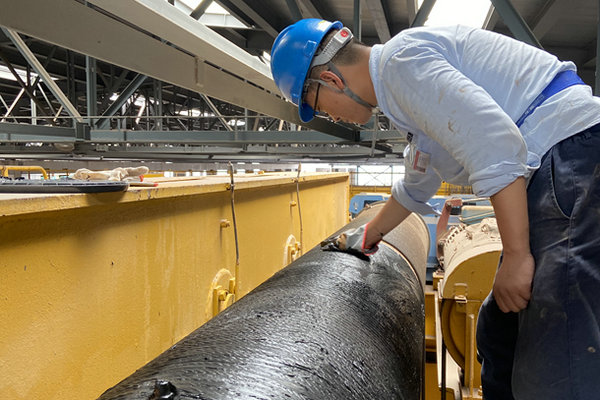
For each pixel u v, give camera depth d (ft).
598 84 9.30
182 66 6.69
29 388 3.70
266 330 2.98
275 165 29.63
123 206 4.76
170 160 31.45
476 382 10.61
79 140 18.02
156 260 5.51
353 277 4.42
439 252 15.39
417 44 3.47
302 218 12.50
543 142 3.50
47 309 3.85
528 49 3.75
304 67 4.04
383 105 3.81
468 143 3.23
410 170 4.88
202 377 2.31
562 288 3.29
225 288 7.39
